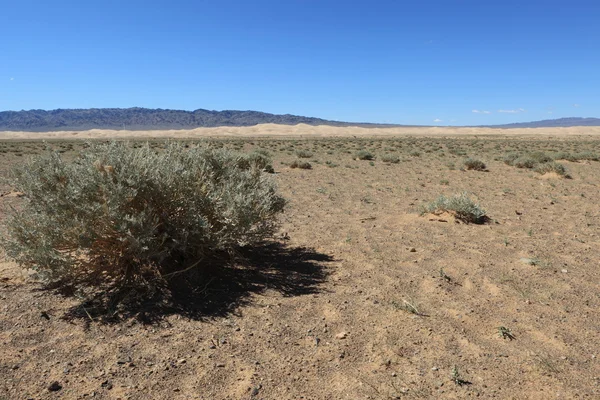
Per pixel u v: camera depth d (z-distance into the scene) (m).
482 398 3.09
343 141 73.06
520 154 32.09
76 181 4.52
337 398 3.08
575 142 66.00
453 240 7.49
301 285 5.29
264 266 5.96
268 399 3.05
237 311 4.49
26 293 4.68
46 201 4.49
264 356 3.63
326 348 3.78
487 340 3.96
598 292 5.15
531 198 12.92
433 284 5.34
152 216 4.79
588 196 13.40
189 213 4.88
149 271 5.04
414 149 43.56
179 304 4.57
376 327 4.20
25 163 4.91
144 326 4.09
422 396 3.11
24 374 3.25
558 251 6.88
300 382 3.27
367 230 8.20
